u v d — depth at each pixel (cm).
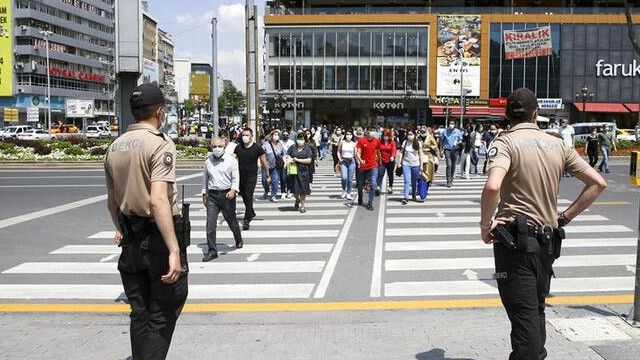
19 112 9844
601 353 502
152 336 396
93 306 706
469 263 896
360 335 577
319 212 1465
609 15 6425
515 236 373
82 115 8325
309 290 769
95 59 12375
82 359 523
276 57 6831
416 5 7506
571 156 395
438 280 803
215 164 970
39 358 525
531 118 399
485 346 537
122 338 583
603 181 386
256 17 1969
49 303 720
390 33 6675
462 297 724
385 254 968
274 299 732
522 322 378
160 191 377
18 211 1505
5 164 3020
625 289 750
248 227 1221
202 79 8388
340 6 7662
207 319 654
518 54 6462
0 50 9788
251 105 1994
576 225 1220
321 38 6762
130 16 2744
